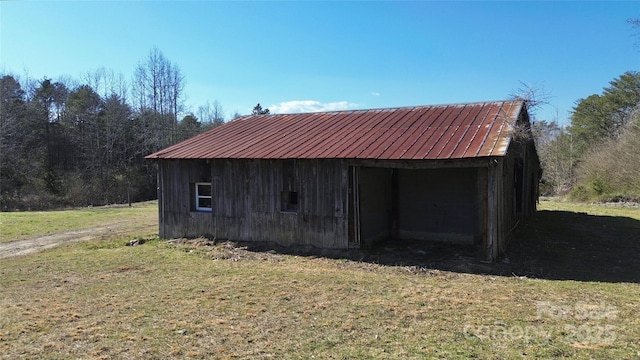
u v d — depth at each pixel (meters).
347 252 10.55
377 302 6.65
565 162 42.12
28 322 5.97
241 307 6.50
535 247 10.92
